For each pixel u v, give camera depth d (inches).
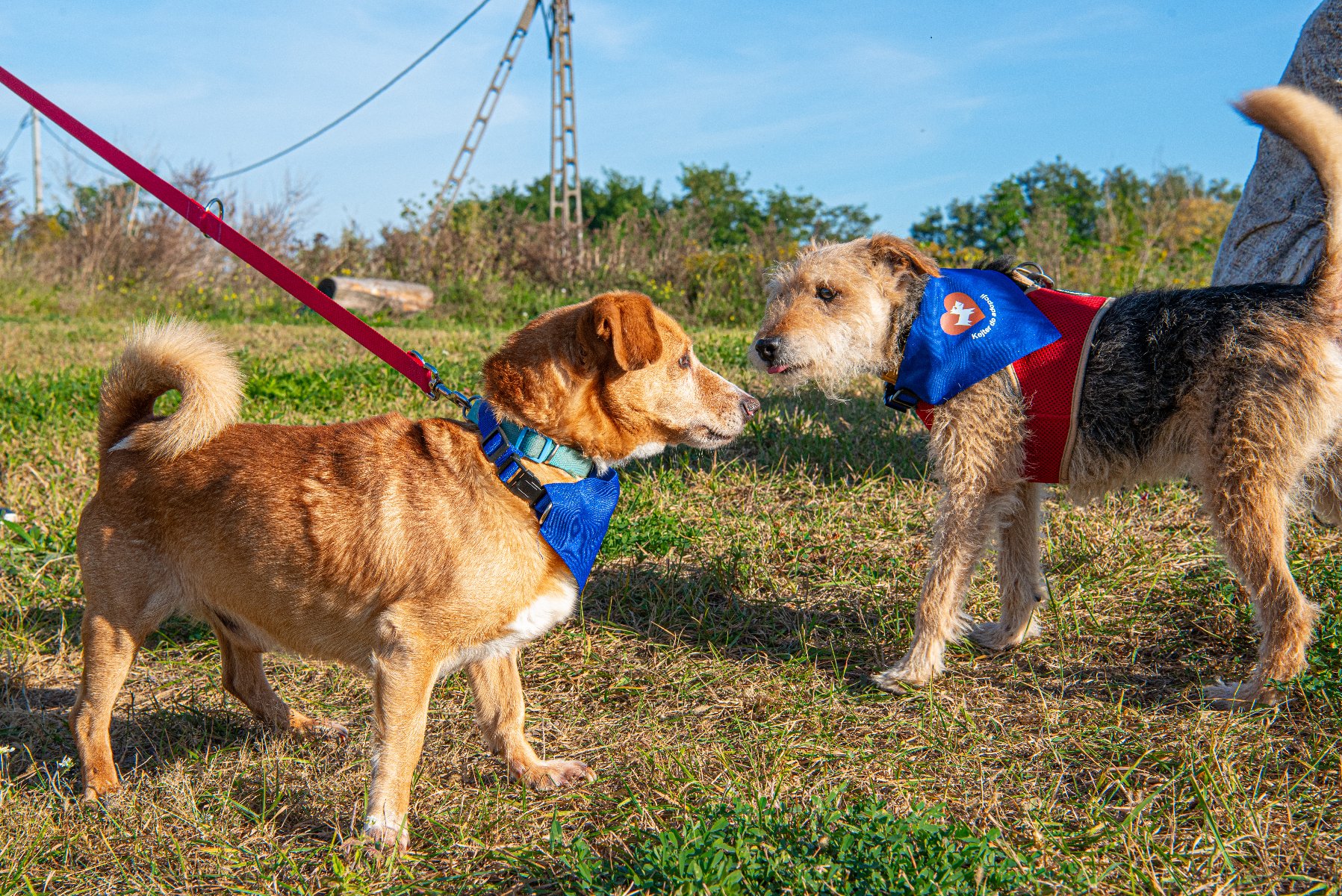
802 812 106.8
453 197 824.3
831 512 209.2
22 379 339.9
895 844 94.9
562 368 120.0
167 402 300.8
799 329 164.2
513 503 115.4
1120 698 140.3
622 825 114.3
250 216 830.5
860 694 146.4
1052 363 144.1
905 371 152.3
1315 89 213.9
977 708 141.1
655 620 171.5
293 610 119.7
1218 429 134.0
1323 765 118.6
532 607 116.7
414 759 113.8
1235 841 105.3
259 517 118.6
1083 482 150.3
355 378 323.6
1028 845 107.3
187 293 762.2
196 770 132.5
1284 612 132.6
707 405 129.7
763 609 174.7
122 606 124.3
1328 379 129.7
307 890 105.2
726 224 1782.7
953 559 147.4
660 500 215.9
